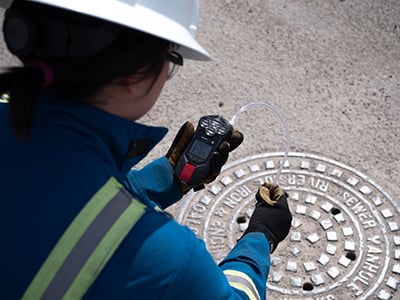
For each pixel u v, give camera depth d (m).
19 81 0.88
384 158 3.01
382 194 2.84
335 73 3.45
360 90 3.35
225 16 3.85
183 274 0.93
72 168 0.92
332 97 3.32
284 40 3.67
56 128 0.93
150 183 1.73
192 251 0.96
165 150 3.11
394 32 3.67
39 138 0.94
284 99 3.33
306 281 2.57
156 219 0.94
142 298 0.91
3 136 0.97
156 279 0.91
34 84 0.88
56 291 0.87
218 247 2.72
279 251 2.67
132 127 1.06
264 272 1.43
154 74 1.00
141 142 1.14
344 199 2.84
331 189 2.88
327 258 2.63
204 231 2.78
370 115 3.22
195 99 3.36
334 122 3.19
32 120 0.89
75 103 0.94
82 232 0.88
